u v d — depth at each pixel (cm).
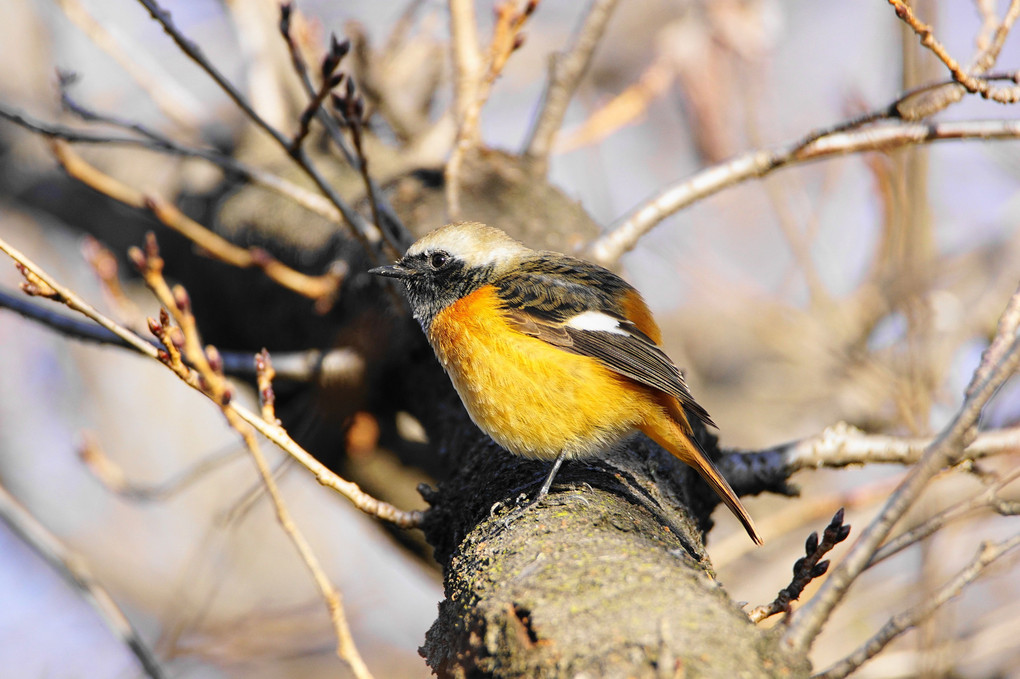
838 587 438
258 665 1647
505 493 705
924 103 850
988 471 812
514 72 1850
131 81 1507
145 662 859
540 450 786
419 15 1603
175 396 1870
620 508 638
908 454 826
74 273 1778
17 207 1328
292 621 1335
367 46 1242
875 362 1176
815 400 1817
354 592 1672
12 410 1862
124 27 1672
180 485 1019
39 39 1382
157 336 618
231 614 1553
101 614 862
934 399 1134
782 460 847
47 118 1324
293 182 1142
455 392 945
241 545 1716
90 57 1509
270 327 1134
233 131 1302
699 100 1387
